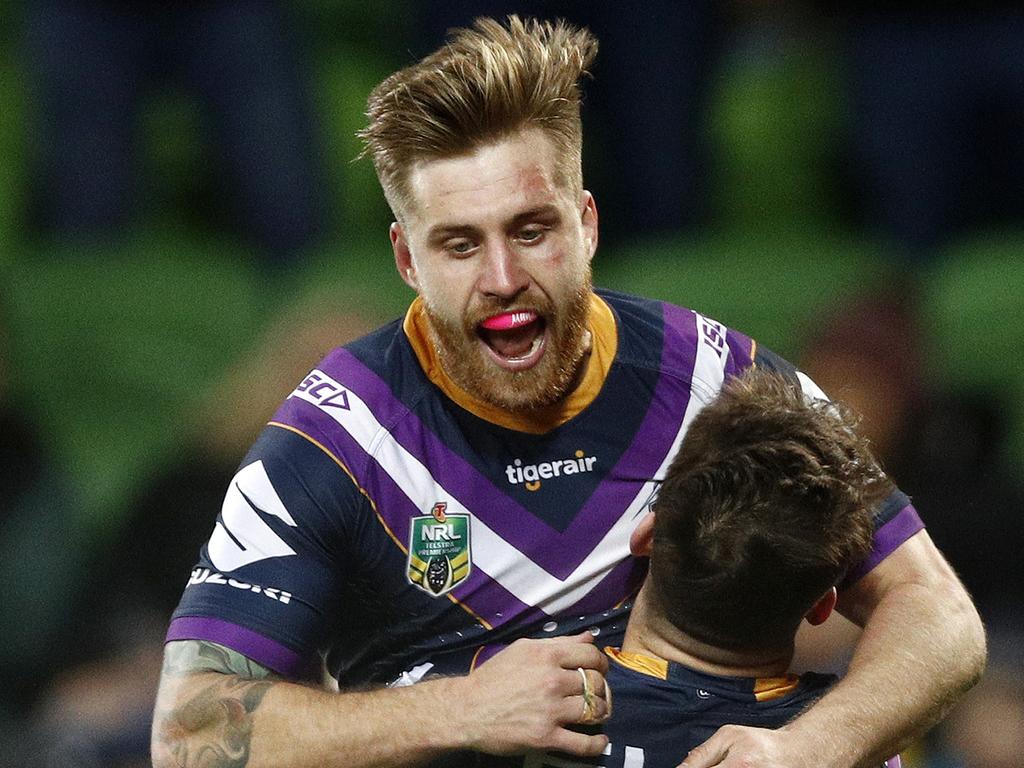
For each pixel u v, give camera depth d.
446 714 11.69
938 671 12.21
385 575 12.61
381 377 12.71
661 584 11.64
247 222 28.75
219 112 28.34
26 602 21.42
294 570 12.30
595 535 12.67
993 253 28.06
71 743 19.55
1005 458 23.78
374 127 12.28
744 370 12.91
